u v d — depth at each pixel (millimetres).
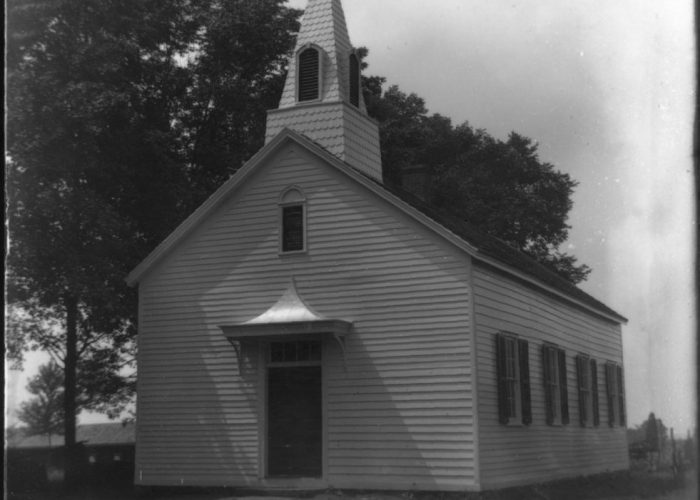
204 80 31141
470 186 26594
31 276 23359
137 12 26906
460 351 17719
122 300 25797
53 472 23312
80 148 23734
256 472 19203
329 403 18766
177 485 19938
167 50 30938
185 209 28719
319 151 19656
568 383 22688
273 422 19438
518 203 25766
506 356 18969
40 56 23359
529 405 19641
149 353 20906
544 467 20125
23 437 24156
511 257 21578
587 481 20469
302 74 23000
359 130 22969
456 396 17594
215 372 20109
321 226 19578
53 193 23078
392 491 17797
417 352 18141
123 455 25125
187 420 20188
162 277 21109
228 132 32344
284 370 19562
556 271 25516
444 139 27672
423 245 18438
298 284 19562
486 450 17516
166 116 30094
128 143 26672
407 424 17953
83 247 24188
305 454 19031
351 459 18328
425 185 26391
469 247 17859
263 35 31859
